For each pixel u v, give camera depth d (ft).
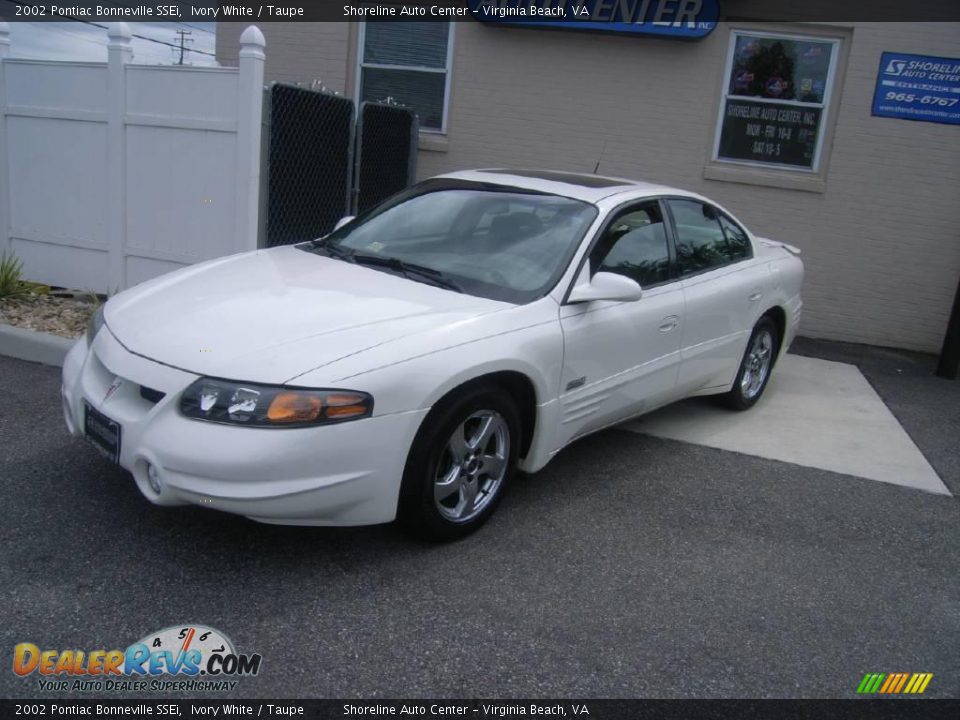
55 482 13.94
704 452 18.24
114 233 24.58
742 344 19.53
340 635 10.60
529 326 13.30
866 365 27.35
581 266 14.47
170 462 10.77
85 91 24.13
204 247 23.52
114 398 11.70
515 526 13.91
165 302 13.08
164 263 24.23
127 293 14.03
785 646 11.24
